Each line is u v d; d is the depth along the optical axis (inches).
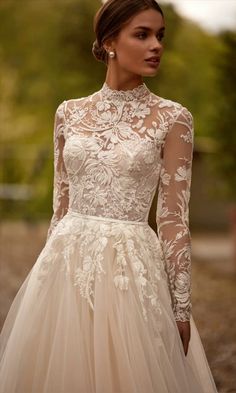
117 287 125.7
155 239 132.0
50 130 917.8
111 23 127.7
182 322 126.9
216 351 257.3
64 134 137.4
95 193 129.5
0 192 717.9
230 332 287.0
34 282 132.7
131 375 121.0
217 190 479.2
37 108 904.9
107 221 128.8
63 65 631.8
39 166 716.0
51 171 711.1
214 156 462.9
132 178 127.7
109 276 126.3
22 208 737.0
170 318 126.3
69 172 133.6
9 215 753.0
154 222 448.5
